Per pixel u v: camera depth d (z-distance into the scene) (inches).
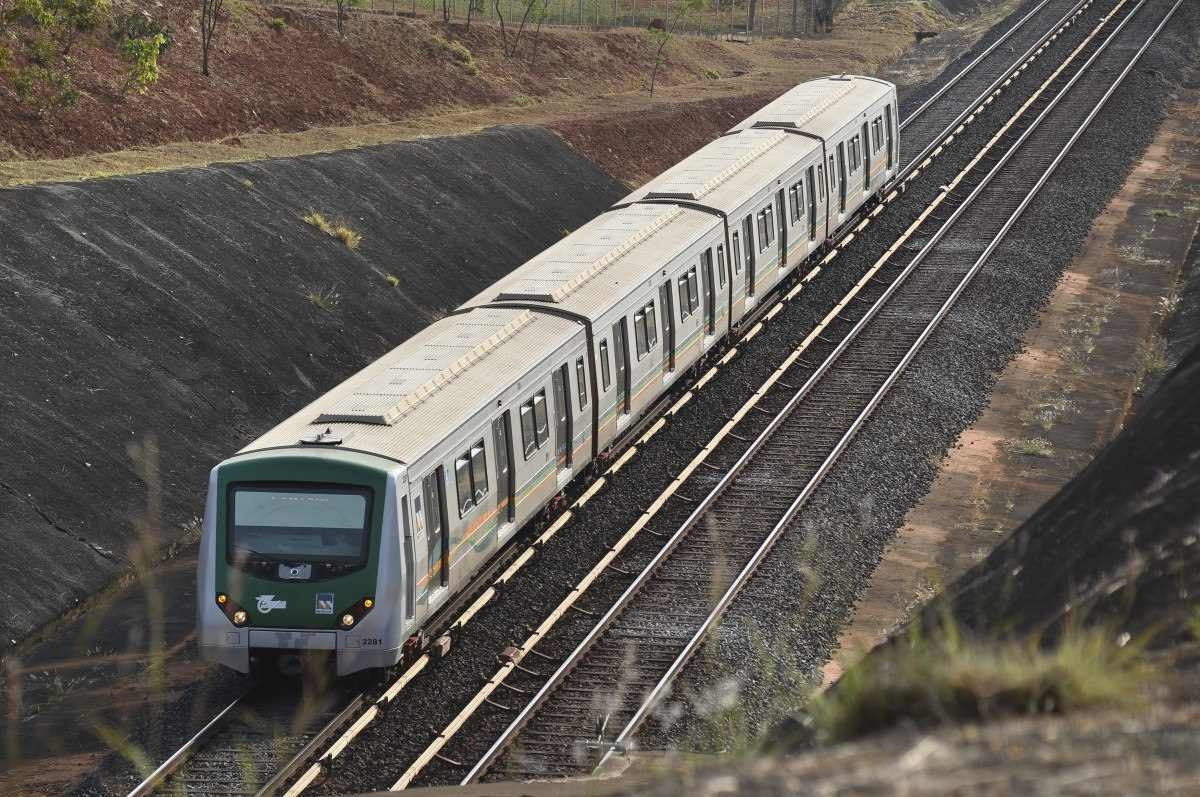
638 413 3454.7
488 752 2076.8
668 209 3949.3
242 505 2282.2
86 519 2883.9
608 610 2635.3
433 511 2409.0
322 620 2245.3
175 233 3951.8
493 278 4953.3
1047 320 4670.3
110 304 3496.6
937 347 4192.9
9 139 4697.3
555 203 5826.8
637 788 826.2
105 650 2541.8
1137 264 5191.9
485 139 5915.4
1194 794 581.3
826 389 3885.3
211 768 2018.9
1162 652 980.6
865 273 4906.5
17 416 2989.7
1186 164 6451.8
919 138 6776.6
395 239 4736.7
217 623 2267.5
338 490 2267.5
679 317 3705.7
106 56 5629.9
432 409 2519.7
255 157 4953.3
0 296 3280.0
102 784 1978.3
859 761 684.7
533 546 2898.6
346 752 2087.8
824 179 4906.5
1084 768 621.3
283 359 3774.6
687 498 3198.8
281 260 4163.4
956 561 3002.0
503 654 2429.9
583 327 3115.2
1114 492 1657.2
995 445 3715.6
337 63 6737.2
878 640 2513.5
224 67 6102.4
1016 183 5885.8
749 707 2284.7
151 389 3344.0
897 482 3385.8
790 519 3026.6
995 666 876.0
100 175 4188.0
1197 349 2322.8
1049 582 1417.3
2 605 2561.5
